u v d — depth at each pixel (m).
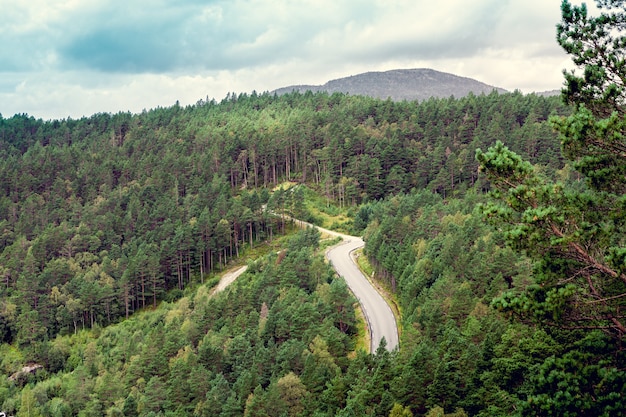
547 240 21.69
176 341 82.88
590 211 22.81
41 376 101.31
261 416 51.41
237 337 73.00
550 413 19.36
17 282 124.56
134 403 68.75
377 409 41.28
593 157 22.86
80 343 111.88
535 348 31.77
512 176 23.12
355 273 100.38
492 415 33.16
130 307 127.56
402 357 50.50
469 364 42.09
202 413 60.06
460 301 57.75
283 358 61.41
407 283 75.88
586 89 23.45
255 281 97.19
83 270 134.88
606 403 18.94
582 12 23.44
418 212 111.50
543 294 21.78
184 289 131.50
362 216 141.62
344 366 60.41
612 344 22.06
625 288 22.25
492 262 66.25
